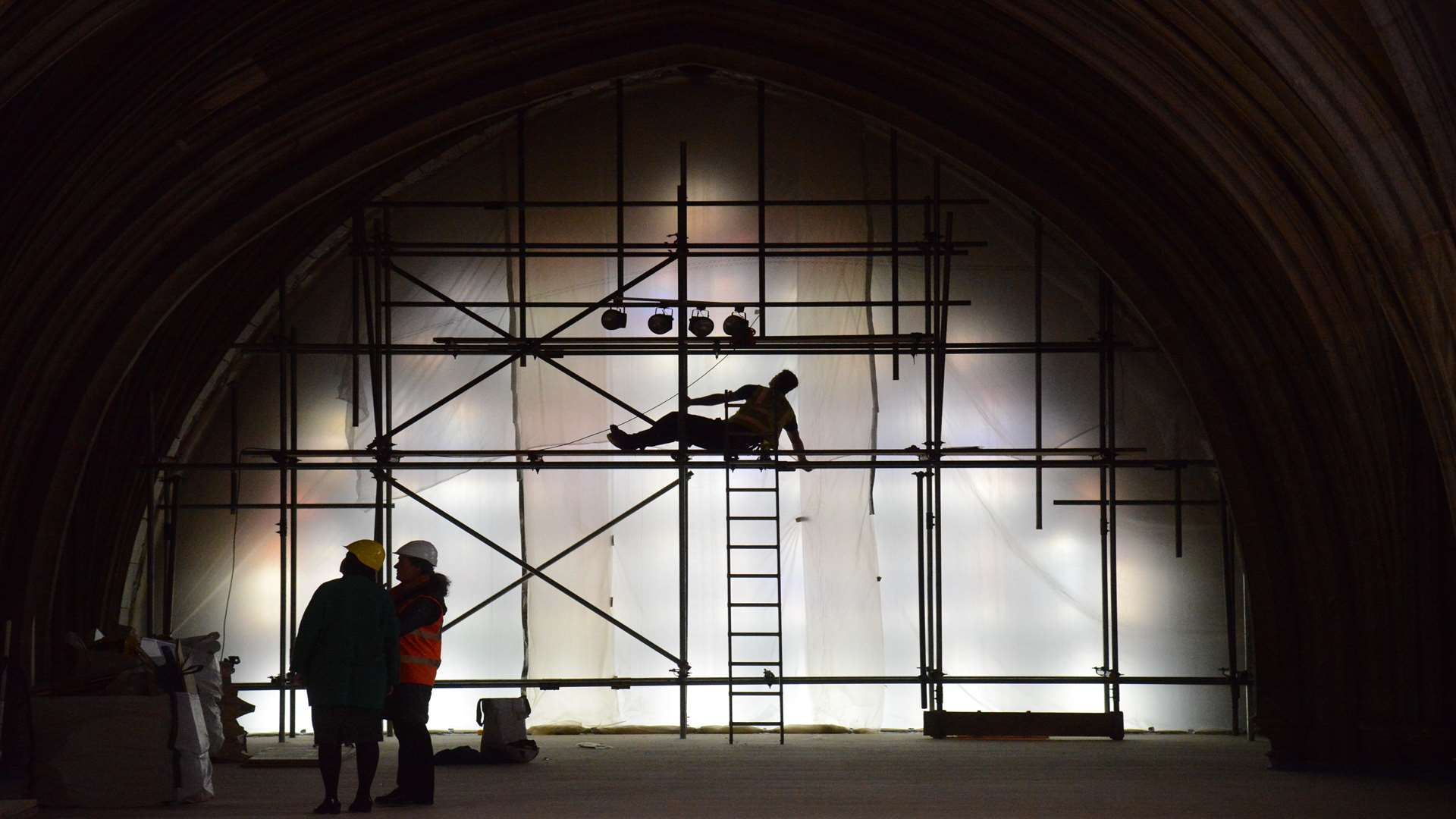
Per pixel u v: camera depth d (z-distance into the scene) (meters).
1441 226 9.14
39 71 10.40
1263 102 10.73
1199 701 15.91
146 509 15.78
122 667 9.38
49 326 13.34
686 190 15.61
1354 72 9.12
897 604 16.16
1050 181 14.35
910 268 16.47
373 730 8.56
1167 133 13.19
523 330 15.47
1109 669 15.59
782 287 16.36
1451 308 9.23
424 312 16.34
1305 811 9.09
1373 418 12.42
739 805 9.20
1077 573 16.08
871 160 16.55
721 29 14.45
